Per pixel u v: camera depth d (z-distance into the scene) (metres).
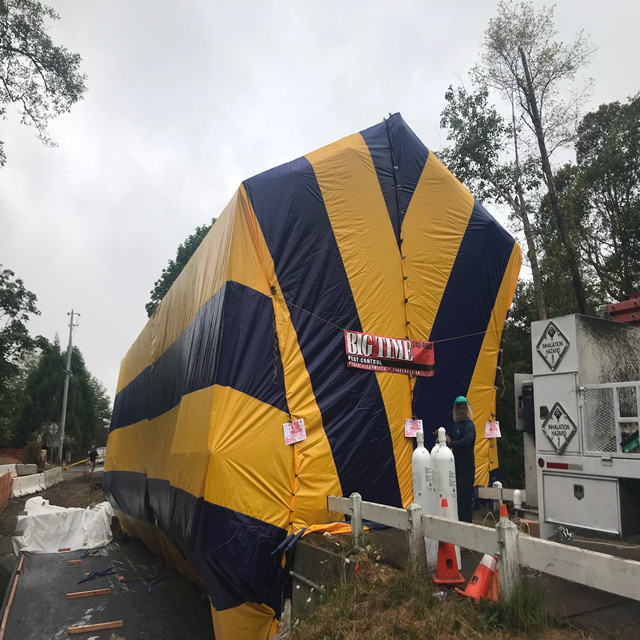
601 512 5.85
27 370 68.12
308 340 7.81
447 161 22.86
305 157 8.55
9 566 12.97
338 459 7.71
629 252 23.09
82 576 11.67
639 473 5.50
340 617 5.04
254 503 6.84
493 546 4.59
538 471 6.51
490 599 4.61
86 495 26.38
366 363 8.25
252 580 6.64
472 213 10.04
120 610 9.35
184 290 10.68
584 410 6.11
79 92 20.67
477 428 9.65
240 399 7.08
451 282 9.53
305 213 8.17
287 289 7.80
